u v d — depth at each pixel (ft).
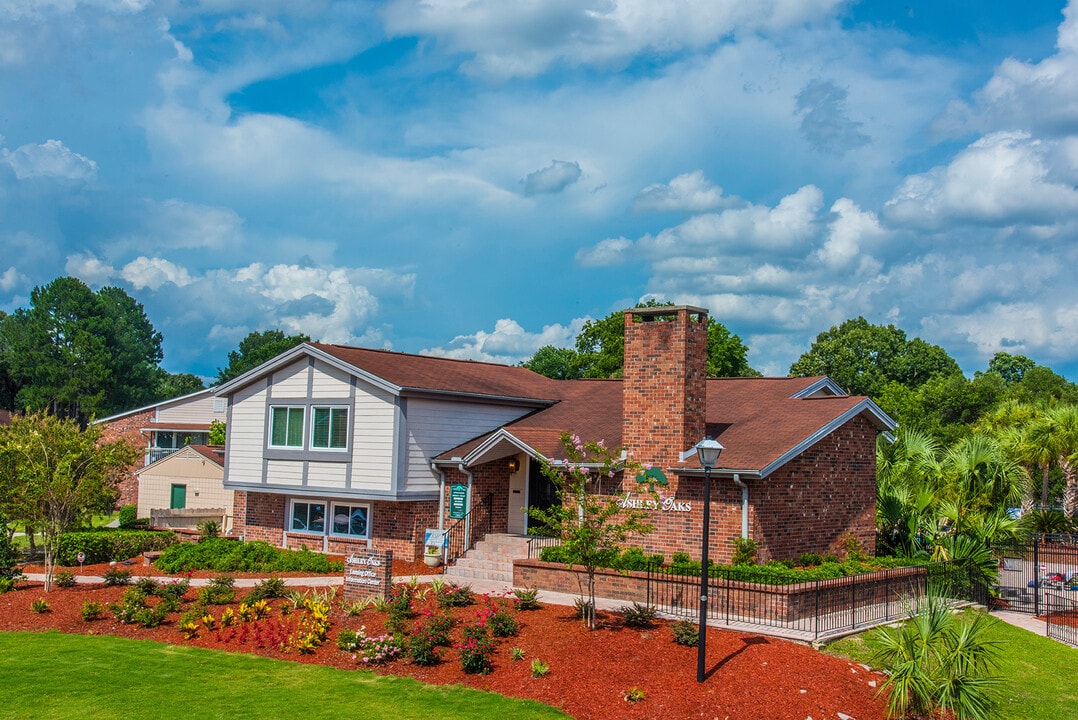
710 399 96.32
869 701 52.11
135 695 51.08
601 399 105.29
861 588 70.23
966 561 82.02
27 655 58.34
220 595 72.02
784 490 77.82
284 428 98.43
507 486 96.94
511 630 61.41
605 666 55.16
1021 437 123.13
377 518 94.02
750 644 58.44
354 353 98.53
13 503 76.84
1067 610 82.28
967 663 52.21
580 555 62.34
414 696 51.83
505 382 108.06
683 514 77.00
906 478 94.89
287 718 48.21
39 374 257.96
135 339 296.30
